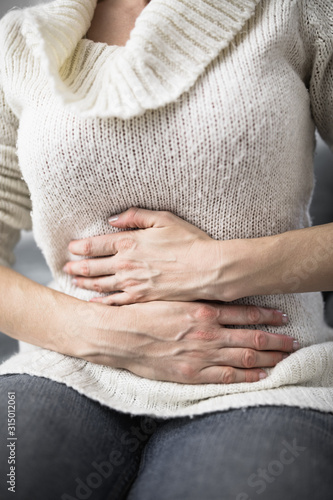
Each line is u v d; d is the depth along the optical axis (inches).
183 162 24.3
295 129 25.6
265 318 25.4
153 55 24.7
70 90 25.4
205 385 24.8
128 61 24.5
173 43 25.0
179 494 19.8
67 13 26.6
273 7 25.8
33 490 21.1
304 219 28.4
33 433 22.7
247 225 25.7
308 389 24.0
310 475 19.6
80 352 25.7
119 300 26.4
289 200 26.1
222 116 24.0
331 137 29.6
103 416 24.9
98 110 23.8
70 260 29.1
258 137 24.2
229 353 24.8
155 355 25.0
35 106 26.2
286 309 26.1
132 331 24.8
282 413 22.3
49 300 26.3
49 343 26.3
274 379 24.0
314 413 22.6
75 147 24.6
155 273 25.4
